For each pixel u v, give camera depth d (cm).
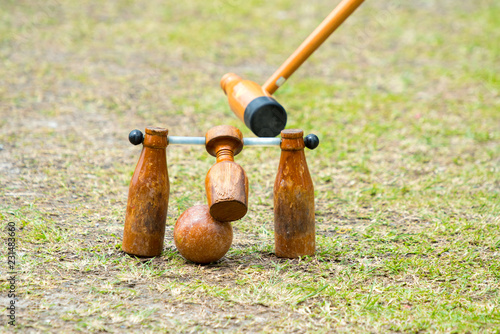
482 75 860
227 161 353
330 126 673
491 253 396
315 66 909
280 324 305
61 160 555
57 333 289
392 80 848
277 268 361
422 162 582
